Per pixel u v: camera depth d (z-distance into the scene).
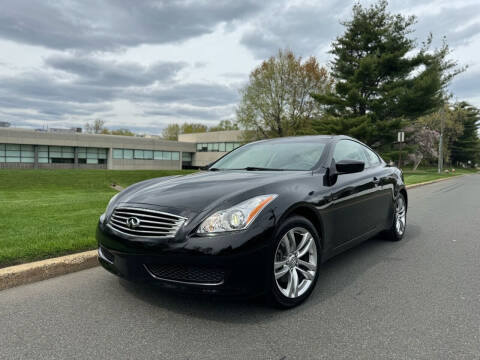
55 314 2.58
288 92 34.00
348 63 28.30
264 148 4.04
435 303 2.80
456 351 2.08
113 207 2.95
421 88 24.70
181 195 2.67
